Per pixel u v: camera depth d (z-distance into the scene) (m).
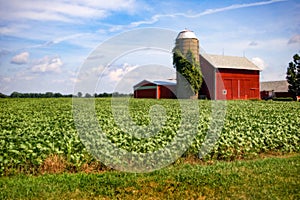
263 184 6.59
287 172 7.39
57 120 14.05
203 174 7.22
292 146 10.18
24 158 7.50
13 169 7.34
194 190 6.34
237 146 9.35
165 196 6.07
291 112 19.77
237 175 7.15
